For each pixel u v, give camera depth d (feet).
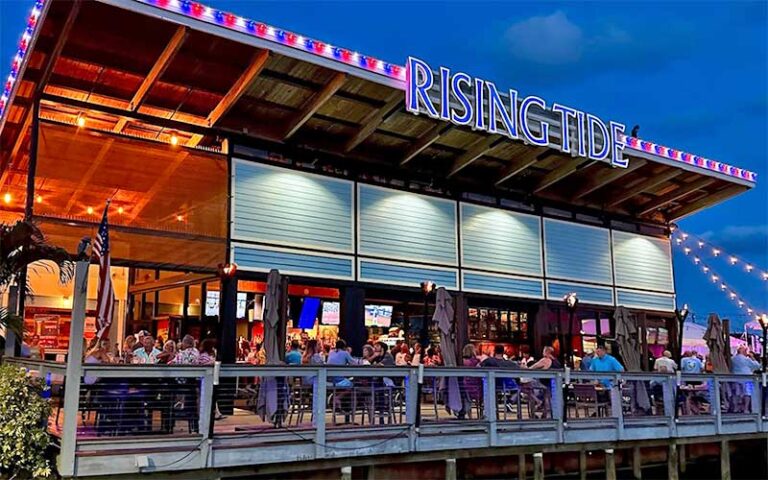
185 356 30.32
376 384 32.89
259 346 41.81
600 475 36.42
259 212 42.34
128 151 38.81
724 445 40.70
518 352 53.16
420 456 28.91
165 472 22.97
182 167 40.37
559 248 56.70
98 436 24.99
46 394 28.48
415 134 46.42
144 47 35.76
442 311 37.50
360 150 47.42
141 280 46.57
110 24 33.68
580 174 55.67
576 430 33.88
